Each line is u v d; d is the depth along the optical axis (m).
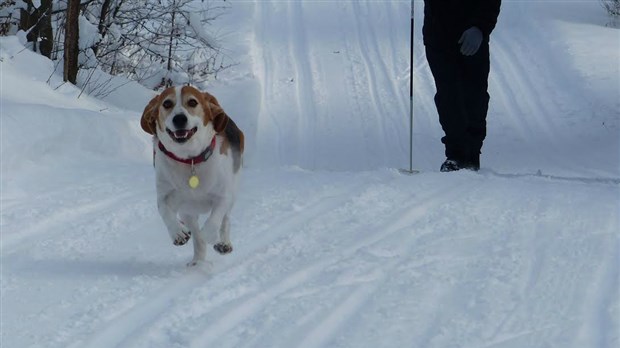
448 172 7.99
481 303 6.11
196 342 5.88
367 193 7.46
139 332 5.95
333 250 6.69
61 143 8.28
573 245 6.66
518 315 6.02
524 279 6.32
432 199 7.37
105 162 8.30
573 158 9.53
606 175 8.95
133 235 7.01
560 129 10.30
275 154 10.12
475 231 6.87
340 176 7.96
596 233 6.80
